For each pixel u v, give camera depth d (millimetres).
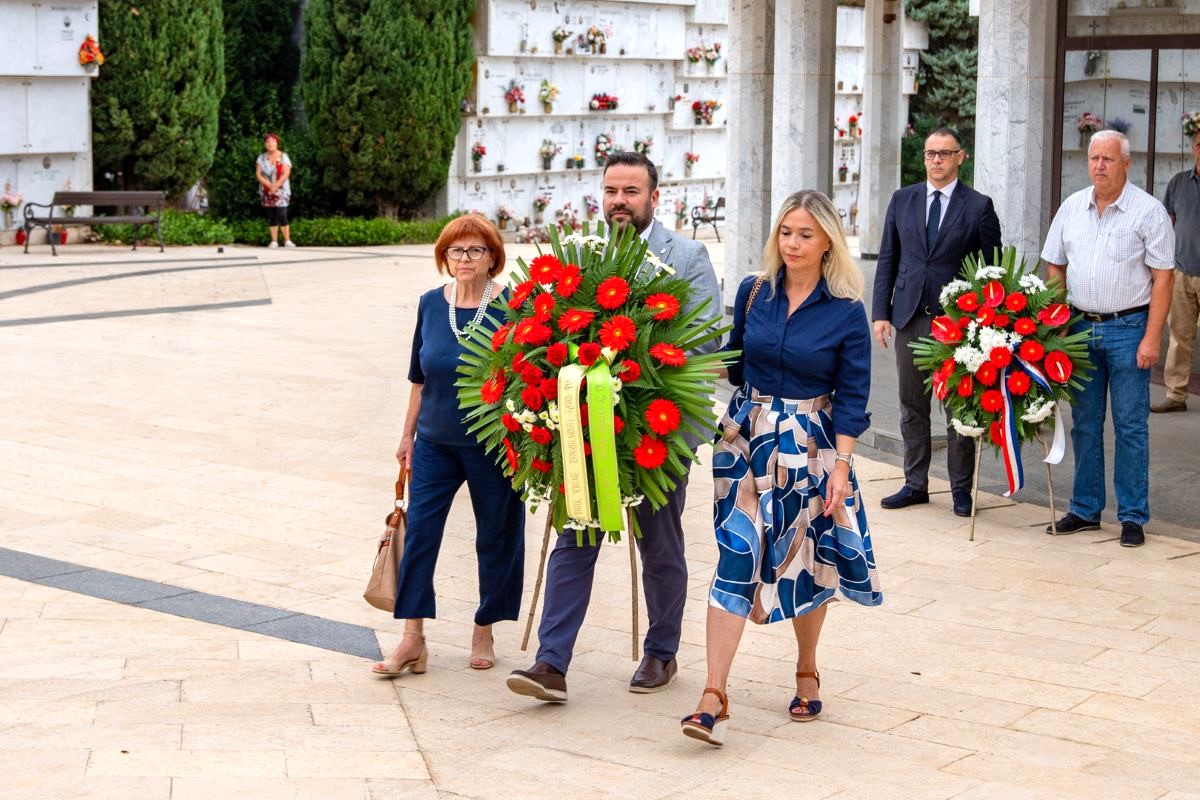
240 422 10484
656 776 4465
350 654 5746
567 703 5195
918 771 4527
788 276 4926
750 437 4891
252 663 5555
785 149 14211
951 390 7527
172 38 24391
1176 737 4852
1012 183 10602
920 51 34469
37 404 11008
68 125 23578
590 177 30531
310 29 25922
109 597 6426
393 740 4715
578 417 4730
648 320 4793
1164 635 5973
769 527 4797
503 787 4348
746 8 14969
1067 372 7281
